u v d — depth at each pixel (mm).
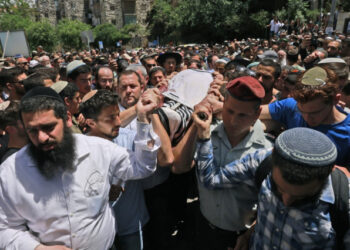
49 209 1351
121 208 1942
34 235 1428
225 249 1916
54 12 43875
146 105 1425
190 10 28406
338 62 2283
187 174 2709
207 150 1609
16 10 41594
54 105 1283
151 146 1460
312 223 1133
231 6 26484
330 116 1707
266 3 26203
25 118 1256
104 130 1740
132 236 1997
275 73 2699
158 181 2293
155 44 31031
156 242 2488
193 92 1932
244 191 1667
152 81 3963
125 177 1558
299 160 960
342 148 1695
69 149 1327
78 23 39062
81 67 3523
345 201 1089
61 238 1399
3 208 1346
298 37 11781
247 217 1779
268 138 1889
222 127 1760
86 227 1425
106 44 38906
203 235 2051
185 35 31062
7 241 1350
